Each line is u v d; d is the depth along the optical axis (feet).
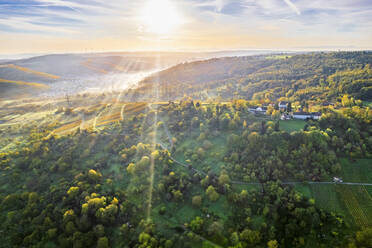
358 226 328.49
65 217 374.22
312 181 403.34
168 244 332.39
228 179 417.49
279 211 358.84
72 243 347.56
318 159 420.77
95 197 417.90
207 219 370.12
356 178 397.60
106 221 377.91
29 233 368.89
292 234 328.90
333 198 373.61
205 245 332.39
